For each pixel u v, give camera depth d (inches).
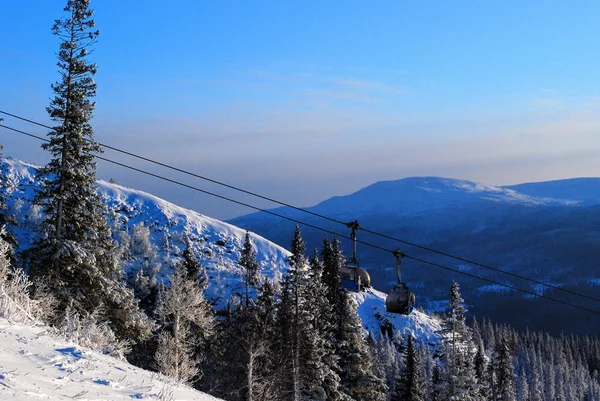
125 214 3848.4
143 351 1539.1
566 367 5521.7
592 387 5295.3
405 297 696.4
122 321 1121.4
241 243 3956.7
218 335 1700.3
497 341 5723.4
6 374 247.3
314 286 1684.3
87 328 632.4
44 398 229.5
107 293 1080.8
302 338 1594.5
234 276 3253.0
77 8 1058.1
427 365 3612.2
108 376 314.3
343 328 1743.4
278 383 1576.0
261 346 1561.3
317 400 1565.0
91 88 1080.2
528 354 5388.8
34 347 322.7
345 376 1712.6
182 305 1378.0
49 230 1064.8
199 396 357.4
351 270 704.4
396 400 2130.9
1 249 550.6
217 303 2839.6
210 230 3959.2
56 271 1018.7
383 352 3481.8
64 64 1058.1
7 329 347.6
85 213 1090.7
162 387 331.3
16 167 3472.0
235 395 1601.9
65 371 293.7
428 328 4362.7
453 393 1866.4
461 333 1943.9
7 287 488.4
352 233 720.3
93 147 1094.4
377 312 4399.6
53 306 863.1
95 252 1085.8
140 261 3041.3
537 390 4434.1
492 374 2618.1
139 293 2544.3
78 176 1077.1
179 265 1521.9
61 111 1054.4
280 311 1686.8
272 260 3905.0
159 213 3949.3
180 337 1343.5
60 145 1075.9
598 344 7066.9
